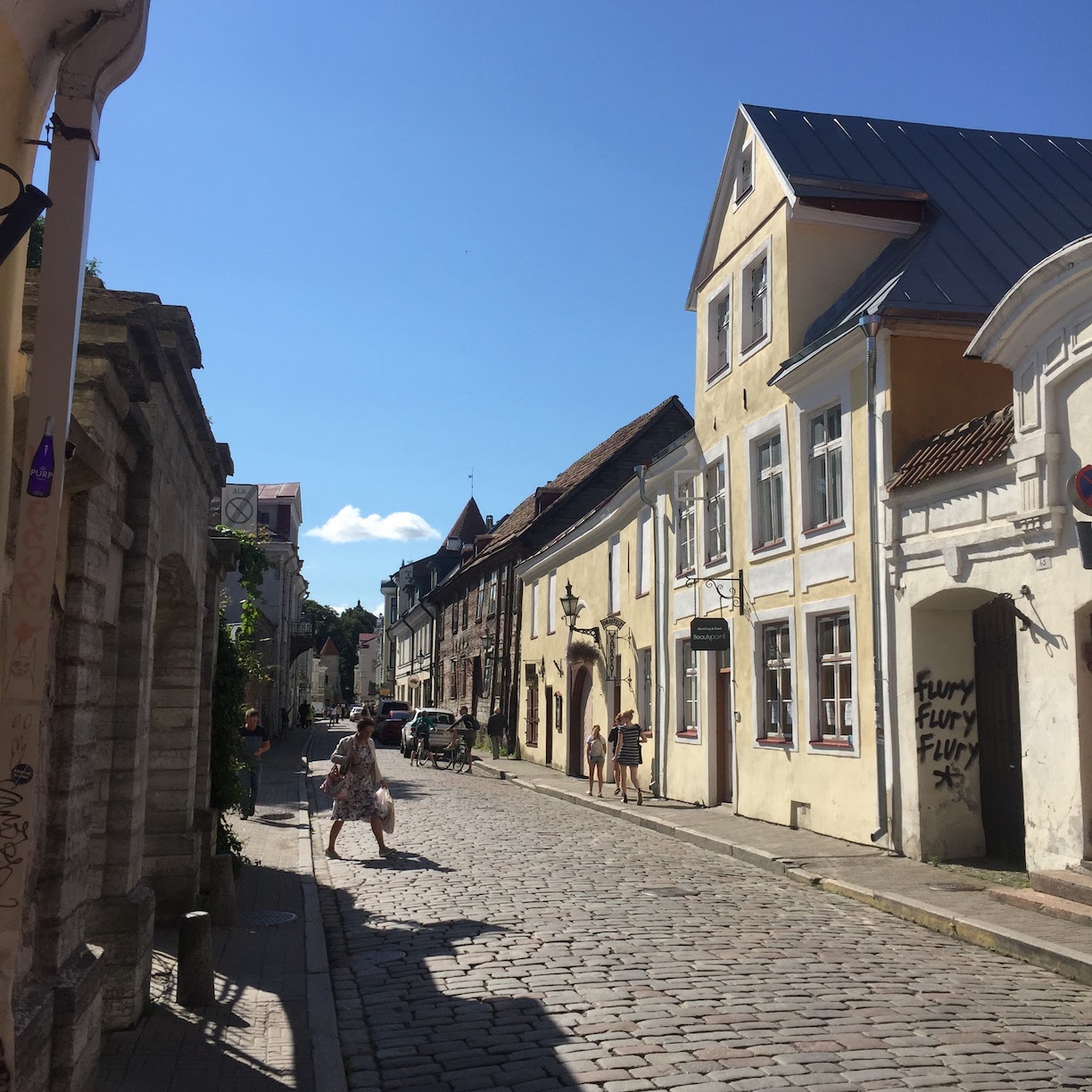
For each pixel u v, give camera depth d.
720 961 8.10
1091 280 9.91
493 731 35.44
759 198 18.11
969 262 15.23
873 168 17.88
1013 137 20.38
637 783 20.33
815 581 15.46
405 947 8.65
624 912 10.03
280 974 7.79
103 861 6.47
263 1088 5.51
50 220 3.77
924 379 13.86
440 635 55.44
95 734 5.39
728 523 18.75
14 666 3.64
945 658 13.09
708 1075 5.57
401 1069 5.81
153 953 8.35
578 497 37.50
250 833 15.85
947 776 12.93
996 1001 7.14
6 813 3.63
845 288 17.00
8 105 3.63
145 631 6.70
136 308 5.37
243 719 12.51
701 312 20.72
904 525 13.30
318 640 118.88
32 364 3.68
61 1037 4.51
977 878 11.46
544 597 33.72
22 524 3.63
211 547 10.46
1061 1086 5.48
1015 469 11.21
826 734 15.44
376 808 13.73
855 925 9.73
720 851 14.52
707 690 19.70
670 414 38.44
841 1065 5.72
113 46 3.87
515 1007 6.88
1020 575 11.15
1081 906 9.40
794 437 16.31
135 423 6.17
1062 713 10.49
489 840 15.40
